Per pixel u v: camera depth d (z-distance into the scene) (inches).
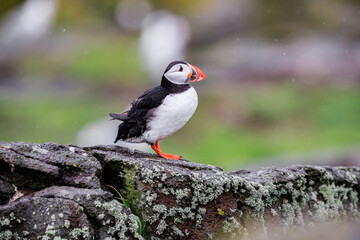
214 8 999.0
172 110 195.2
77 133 592.4
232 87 756.0
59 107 703.1
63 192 156.9
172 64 201.3
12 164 156.9
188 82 203.8
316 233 209.2
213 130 613.9
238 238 179.8
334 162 479.5
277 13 985.5
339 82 757.9
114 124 595.5
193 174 176.6
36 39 1049.5
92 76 877.2
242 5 981.2
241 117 653.3
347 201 231.9
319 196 218.1
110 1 1203.9
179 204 173.9
